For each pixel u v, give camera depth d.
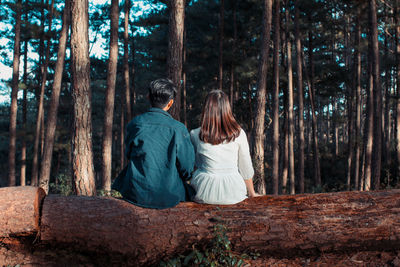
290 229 3.20
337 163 25.38
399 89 18.67
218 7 24.59
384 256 3.31
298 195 3.55
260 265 3.25
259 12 22.72
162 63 27.34
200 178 3.32
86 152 6.73
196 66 25.92
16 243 3.24
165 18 24.56
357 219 3.25
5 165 31.83
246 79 22.78
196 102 29.48
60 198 3.35
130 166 3.19
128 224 3.12
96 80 37.56
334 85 23.77
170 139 3.16
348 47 27.98
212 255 3.15
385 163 21.16
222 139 3.22
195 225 3.16
